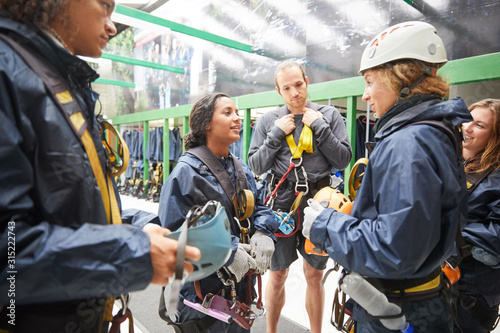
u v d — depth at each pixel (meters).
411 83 1.03
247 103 5.63
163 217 1.30
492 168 1.58
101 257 0.59
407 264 0.84
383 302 0.98
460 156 1.04
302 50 5.32
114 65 11.06
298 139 2.07
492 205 1.50
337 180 2.10
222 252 0.79
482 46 3.29
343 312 1.22
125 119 10.17
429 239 0.84
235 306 1.29
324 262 2.06
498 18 3.17
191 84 8.05
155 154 8.96
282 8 5.64
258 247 1.39
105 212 0.76
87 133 0.73
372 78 1.10
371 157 1.01
